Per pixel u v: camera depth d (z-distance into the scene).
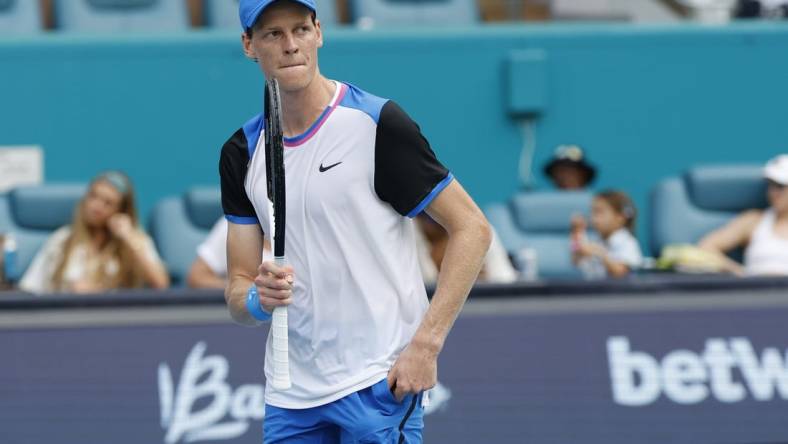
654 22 34.19
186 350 20.30
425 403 13.34
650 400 20.33
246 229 13.42
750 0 35.06
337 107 12.67
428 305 13.16
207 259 24.41
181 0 32.53
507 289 20.77
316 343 12.84
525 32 31.22
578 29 31.41
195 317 20.50
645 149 31.58
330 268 12.70
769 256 26.44
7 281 24.89
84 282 24.23
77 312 20.34
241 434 19.92
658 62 31.55
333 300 12.77
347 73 30.81
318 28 12.67
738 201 28.09
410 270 12.96
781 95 31.84
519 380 20.27
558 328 20.66
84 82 29.97
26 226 26.78
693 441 20.11
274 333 12.45
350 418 12.78
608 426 20.11
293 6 12.20
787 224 26.83
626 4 34.47
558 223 27.64
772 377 20.62
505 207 28.02
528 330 20.61
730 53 31.72
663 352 20.64
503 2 34.09
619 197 26.31
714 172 28.22
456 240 12.59
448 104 31.09
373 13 32.84
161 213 27.09
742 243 27.34
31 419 19.75
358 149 12.55
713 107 31.72
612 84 31.47
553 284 20.81
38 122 29.81
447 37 31.02
